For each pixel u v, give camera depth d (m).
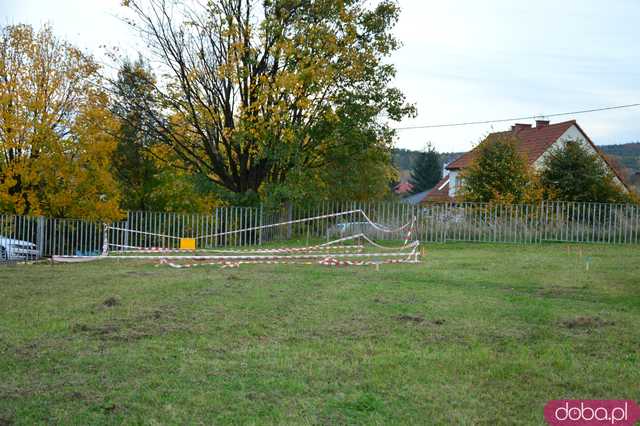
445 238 26.72
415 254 19.25
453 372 7.54
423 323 9.90
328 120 28.53
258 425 5.94
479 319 10.17
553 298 12.24
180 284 13.61
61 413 6.16
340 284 13.75
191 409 6.32
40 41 28.97
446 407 6.45
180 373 7.39
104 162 29.84
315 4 28.06
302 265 17.92
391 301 11.62
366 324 9.82
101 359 7.86
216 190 30.20
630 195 31.41
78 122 29.03
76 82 29.34
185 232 27.00
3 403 6.41
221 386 6.97
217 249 23.25
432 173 89.06
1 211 27.97
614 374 7.52
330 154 31.67
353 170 33.22
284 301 11.59
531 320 10.13
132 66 31.62
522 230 26.48
